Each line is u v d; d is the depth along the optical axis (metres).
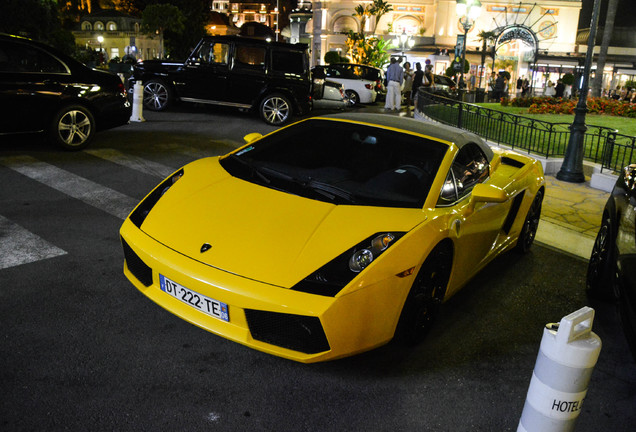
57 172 6.15
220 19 90.12
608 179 7.95
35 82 6.68
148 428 2.36
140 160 7.10
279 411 2.55
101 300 3.40
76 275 3.70
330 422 2.51
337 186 3.28
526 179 4.64
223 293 2.57
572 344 1.62
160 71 11.80
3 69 6.49
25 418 2.34
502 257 4.99
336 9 42.75
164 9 30.42
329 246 2.74
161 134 9.17
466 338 3.42
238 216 2.97
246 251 2.71
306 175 3.41
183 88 11.83
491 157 4.42
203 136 9.35
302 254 2.69
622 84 44.81
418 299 2.98
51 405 2.44
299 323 2.56
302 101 11.75
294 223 2.89
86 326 3.10
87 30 41.47
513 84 42.72
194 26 45.47
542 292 4.27
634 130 14.07
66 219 4.71
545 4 43.75
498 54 42.81
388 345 3.22
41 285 3.51
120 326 3.13
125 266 3.23
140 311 3.32
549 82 31.81
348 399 2.69
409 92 20.36
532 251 5.22
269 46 11.68
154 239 2.91
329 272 2.62
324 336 2.57
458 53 30.20
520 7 43.69
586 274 4.72
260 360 2.94
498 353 3.28
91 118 7.31
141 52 42.28
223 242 2.78
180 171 3.65
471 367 3.09
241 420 2.47
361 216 2.97
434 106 13.21
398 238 2.82
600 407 2.85
